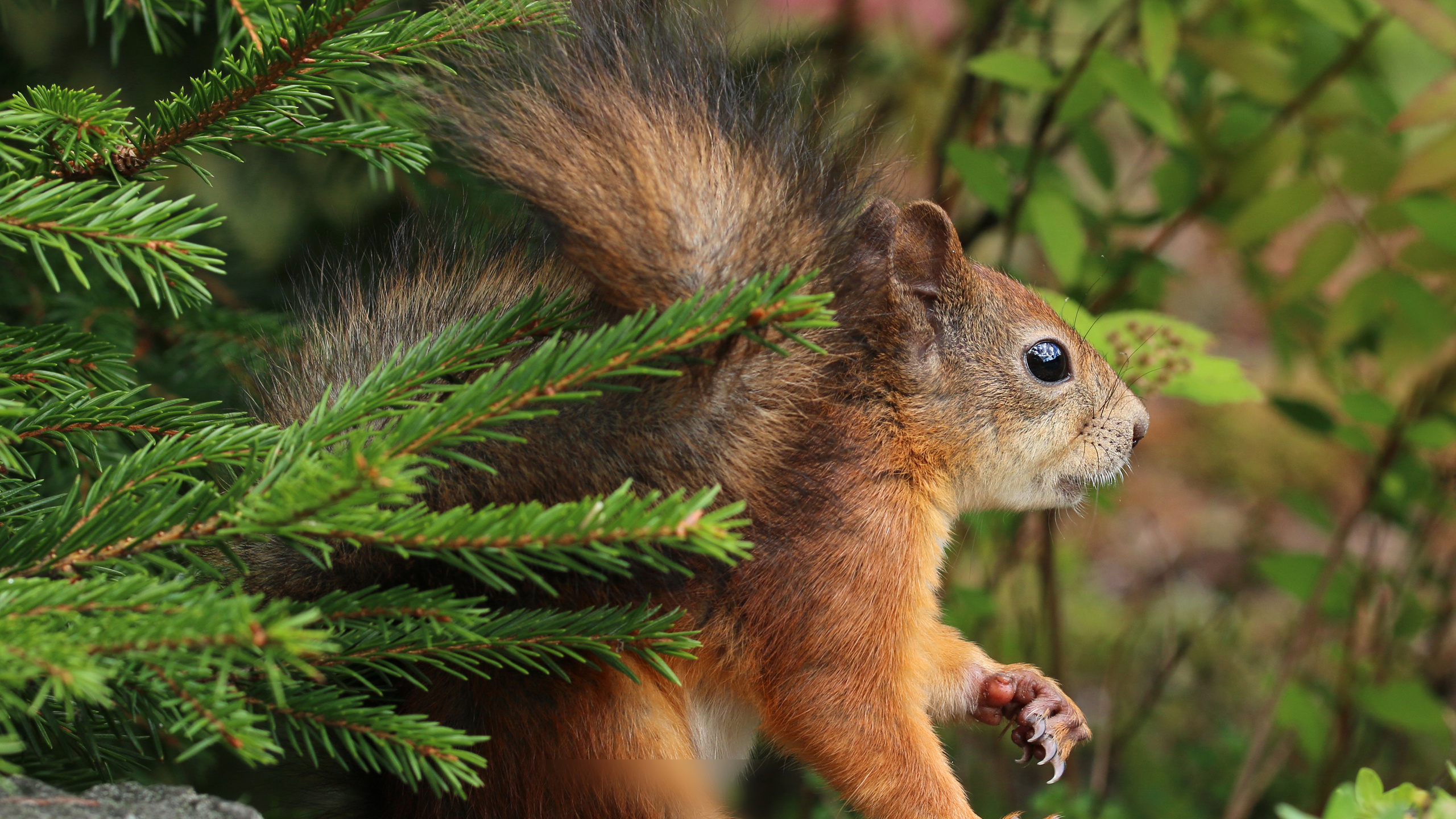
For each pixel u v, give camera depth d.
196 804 2.42
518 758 2.47
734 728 2.51
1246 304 3.56
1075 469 2.53
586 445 2.46
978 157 2.62
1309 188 2.62
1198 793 2.72
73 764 2.44
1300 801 2.71
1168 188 2.66
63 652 2.25
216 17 2.58
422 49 2.46
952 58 2.72
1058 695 2.53
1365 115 2.63
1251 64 2.62
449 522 2.39
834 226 2.50
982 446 2.52
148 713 2.41
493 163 2.46
